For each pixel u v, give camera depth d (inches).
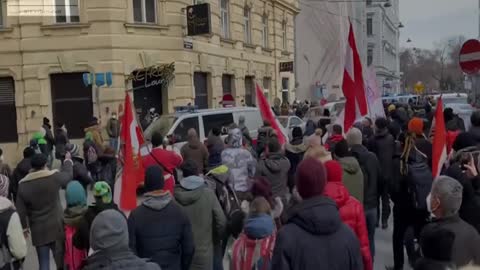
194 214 215.0
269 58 1290.6
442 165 263.7
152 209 183.6
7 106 808.9
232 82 1097.4
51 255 327.6
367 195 275.6
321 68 1891.0
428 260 124.0
